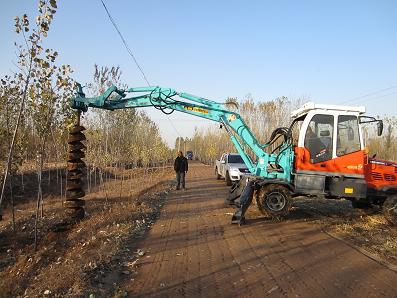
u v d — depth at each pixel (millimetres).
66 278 5789
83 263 6504
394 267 6434
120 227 9508
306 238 8523
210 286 5527
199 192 17859
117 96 11500
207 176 29562
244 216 10570
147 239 8430
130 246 7789
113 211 11906
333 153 10297
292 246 7801
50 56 8023
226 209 12438
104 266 6387
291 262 6691
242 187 11414
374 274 6078
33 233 10766
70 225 10656
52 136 11562
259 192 10516
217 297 5117
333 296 5176
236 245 7852
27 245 9594
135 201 14078
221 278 5859
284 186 10594
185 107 11602
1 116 10016
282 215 10305
